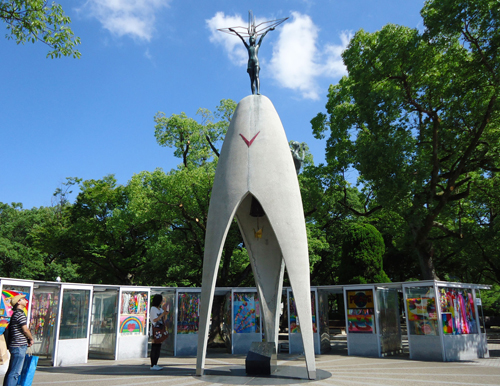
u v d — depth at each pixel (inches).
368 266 738.2
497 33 537.3
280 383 296.2
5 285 391.5
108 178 1213.1
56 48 372.8
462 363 437.7
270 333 397.1
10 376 249.8
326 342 590.9
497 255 820.6
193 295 574.9
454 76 613.9
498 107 561.6
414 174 583.8
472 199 729.6
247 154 354.9
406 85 645.9
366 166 596.7
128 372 368.5
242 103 380.2
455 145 646.5
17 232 1417.3
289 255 333.4
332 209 872.9
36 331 485.7
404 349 627.2
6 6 343.9
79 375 351.9
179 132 783.1
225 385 289.1
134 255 1114.7
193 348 559.8
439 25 559.8
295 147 419.8
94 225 1072.2
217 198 356.2
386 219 864.9
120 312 527.2
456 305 508.7
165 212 703.7
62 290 465.1
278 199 342.0
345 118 724.7
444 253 979.3
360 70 663.8
